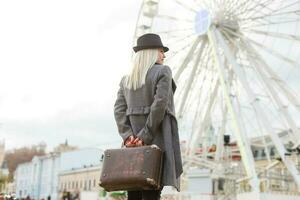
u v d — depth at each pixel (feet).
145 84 11.66
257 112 69.41
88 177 258.57
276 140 69.62
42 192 317.63
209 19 75.61
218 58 72.43
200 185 102.37
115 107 12.38
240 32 76.38
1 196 72.79
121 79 12.59
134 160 10.82
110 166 11.01
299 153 73.51
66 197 176.86
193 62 78.79
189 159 86.02
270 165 88.22
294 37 74.13
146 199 11.25
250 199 66.33
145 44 12.06
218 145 91.61
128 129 12.00
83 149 298.56
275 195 65.36
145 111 11.62
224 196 86.58
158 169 10.79
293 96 74.43
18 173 366.63
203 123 82.84
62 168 296.71
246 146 67.00
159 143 11.27
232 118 68.13
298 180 68.95
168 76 11.54
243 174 90.17
